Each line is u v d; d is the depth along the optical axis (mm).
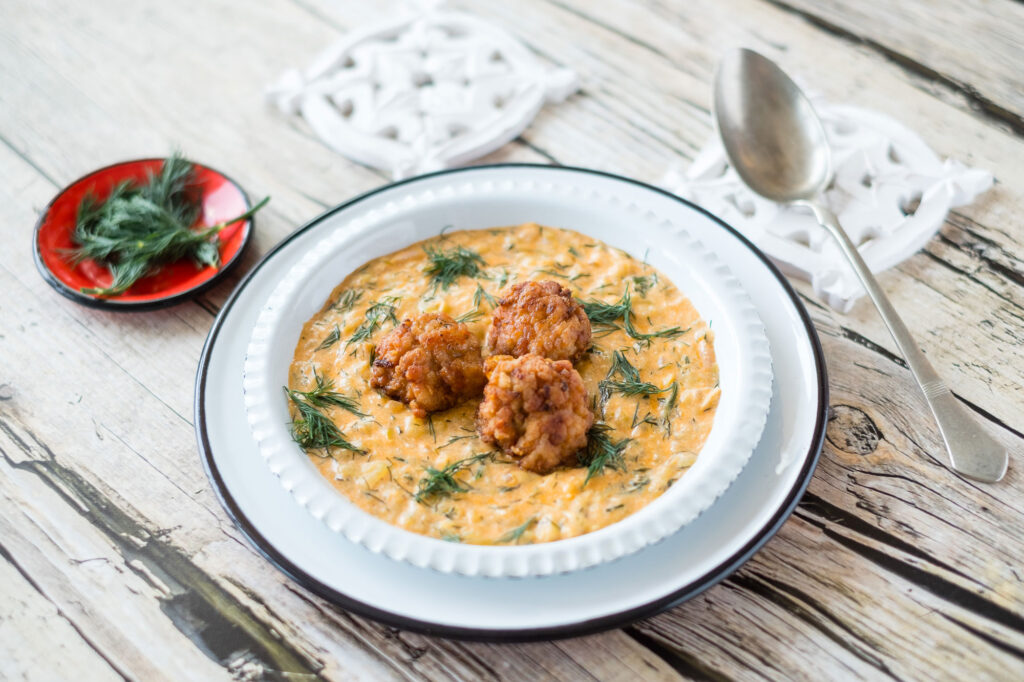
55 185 644
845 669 444
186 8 756
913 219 586
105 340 566
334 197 628
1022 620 453
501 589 438
